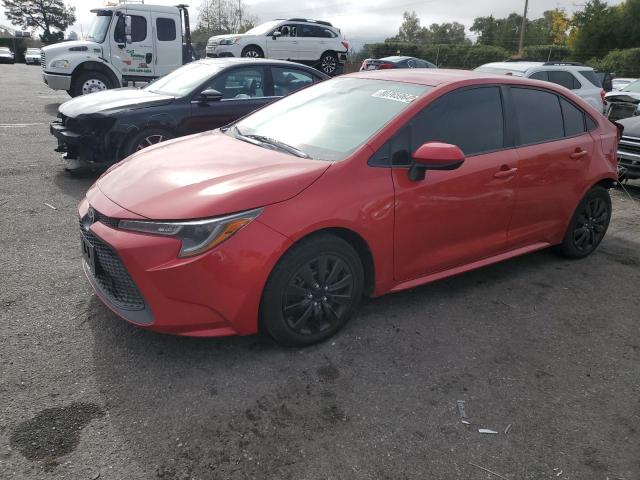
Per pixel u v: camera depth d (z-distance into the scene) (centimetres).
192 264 264
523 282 427
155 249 266
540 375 303
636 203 695
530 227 419
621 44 4469
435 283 415
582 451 246
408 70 422
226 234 268
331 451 237
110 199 300
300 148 342
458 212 357
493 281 425
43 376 276
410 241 337
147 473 220
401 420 259
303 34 1769
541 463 238
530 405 276
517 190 392
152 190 295
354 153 318
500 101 392
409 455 238
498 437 252
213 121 682
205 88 677
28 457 224
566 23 6438
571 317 373
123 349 303
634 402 284
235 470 224
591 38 4538
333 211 295
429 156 308
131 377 279
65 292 364
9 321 324
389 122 335
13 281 376
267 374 288
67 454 227
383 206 316
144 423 248
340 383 284
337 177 304
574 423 265
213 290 270
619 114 966
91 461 224
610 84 1425
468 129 368
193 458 229
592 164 452
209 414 256
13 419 245
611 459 242
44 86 1947
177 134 661
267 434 245
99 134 623
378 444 243
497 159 377
